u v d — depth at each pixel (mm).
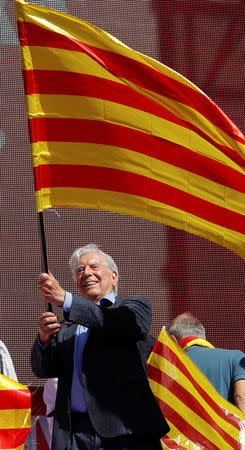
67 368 8328
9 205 16859
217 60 17891
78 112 8680
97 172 8766
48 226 16719
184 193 8922
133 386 8039
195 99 8625
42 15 8547
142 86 8656
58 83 8633
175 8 17891
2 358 11211
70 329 8539
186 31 17906
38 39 8547
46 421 11562
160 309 16734
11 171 17031
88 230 16734
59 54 8578
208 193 8938
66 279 16594
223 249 16859
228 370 9961
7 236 16688
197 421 9516
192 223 8961
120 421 7887
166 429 7969
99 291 8945
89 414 7898
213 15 17922
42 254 8375
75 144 8695
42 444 11156
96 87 8664
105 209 8797
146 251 16812
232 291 16781
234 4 17938
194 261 16844
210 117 8664
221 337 16750
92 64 8617
